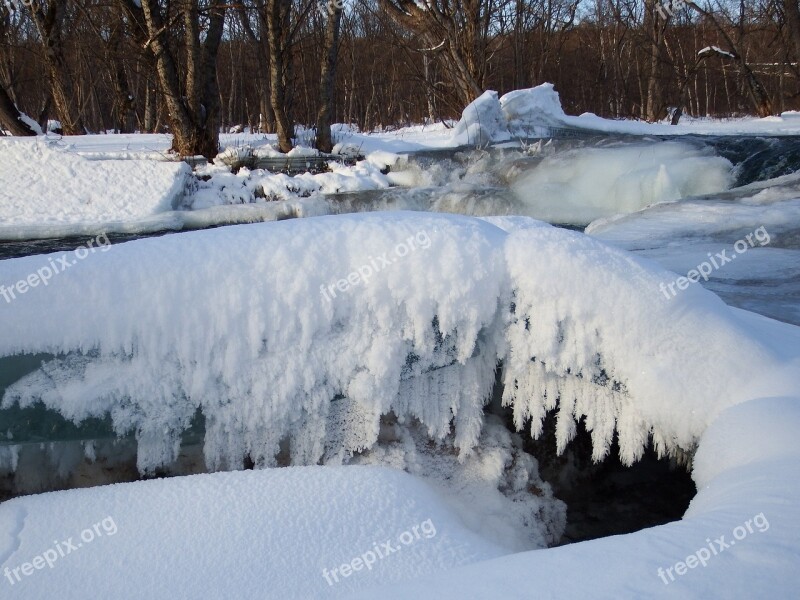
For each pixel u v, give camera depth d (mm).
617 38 31766
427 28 21609
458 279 3314
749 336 3395
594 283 3316
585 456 3979
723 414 3070
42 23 19938
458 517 3199
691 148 13883
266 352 3238
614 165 13906
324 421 3354
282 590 2385
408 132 21922
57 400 3107
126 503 2803
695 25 29859
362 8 31156
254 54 27141
